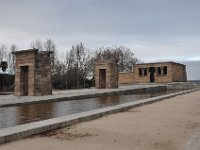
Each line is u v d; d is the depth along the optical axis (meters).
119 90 39.16
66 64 70.88
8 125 15.48
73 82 63.16
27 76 32.94
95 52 86.69
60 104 24.67
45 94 31.27
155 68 72.75
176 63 73.25
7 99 25.50
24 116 18.30
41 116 18.41
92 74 70.62
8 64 66.44
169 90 53.59
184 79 78.94
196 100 27.81
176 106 22.50
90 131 12.49
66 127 13.40
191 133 12.21
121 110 19.34
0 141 10.14
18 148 9.63
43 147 9.82
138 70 75.19
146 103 24.11
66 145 10.12
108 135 11.73
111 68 47.12
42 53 31.59
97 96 32.88
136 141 10.82
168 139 11.16
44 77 31.45
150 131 12.59
